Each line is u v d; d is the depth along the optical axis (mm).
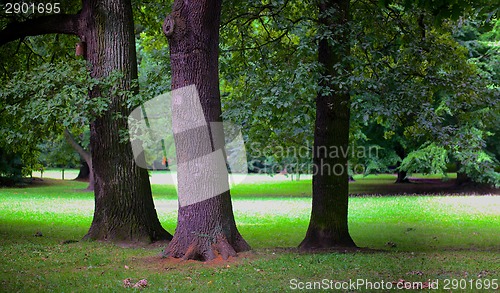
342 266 9141
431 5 8211
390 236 14570
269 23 13883
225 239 9539
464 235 14531
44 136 13453
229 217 9734
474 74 12859
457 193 31672
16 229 15328
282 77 11320
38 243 11992
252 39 13797
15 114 11617
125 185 12336
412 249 12047
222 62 13328
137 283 7621
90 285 7609
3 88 12141
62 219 18781
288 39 14406
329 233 12008
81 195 32094
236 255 9516
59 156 37562
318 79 11281
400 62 12148
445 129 11672
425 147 30875
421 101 11305
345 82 10773
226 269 8672
